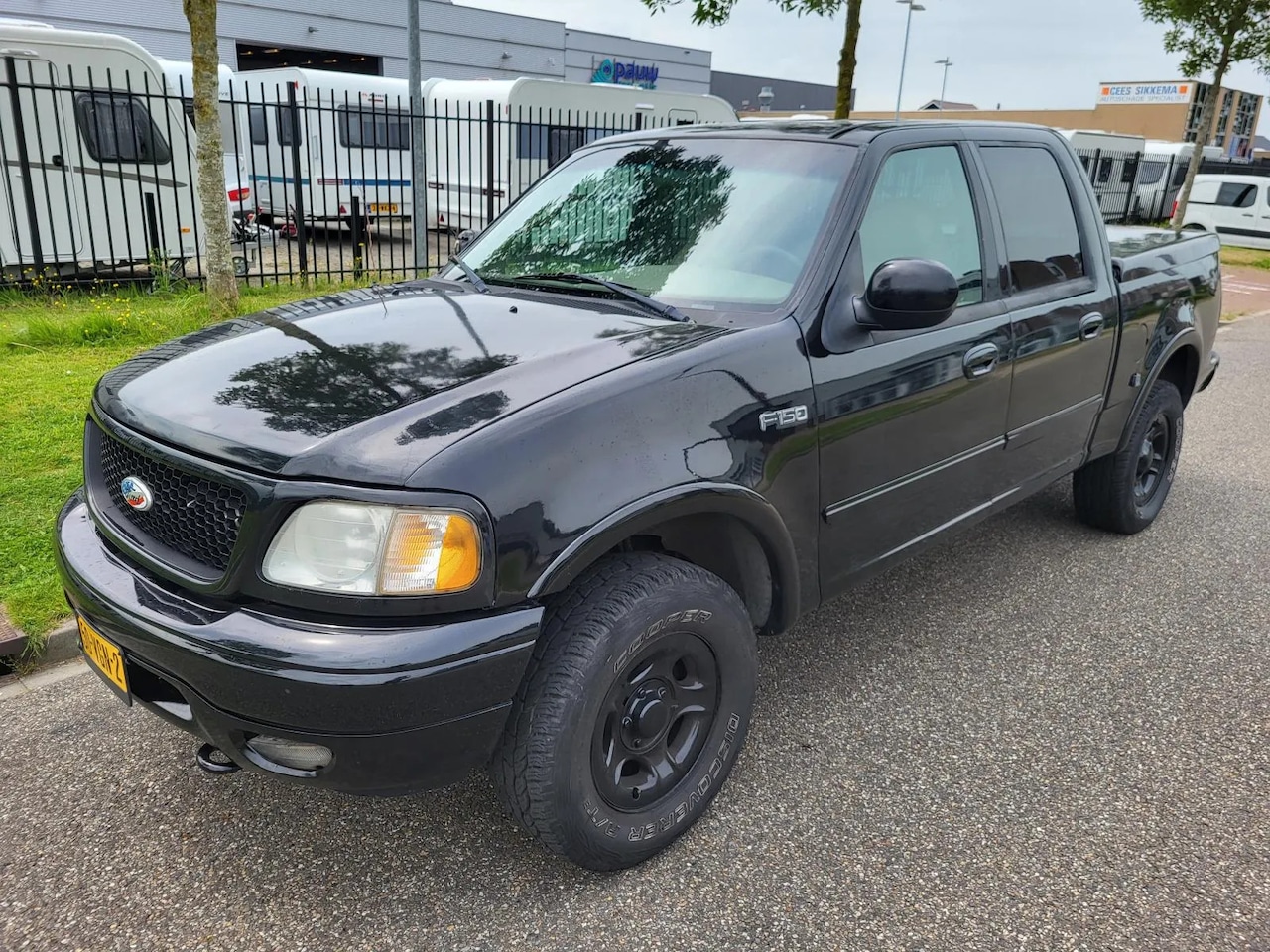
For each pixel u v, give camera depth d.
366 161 16.48
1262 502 5.45
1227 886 2.43
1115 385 4.18
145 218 10.81
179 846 2.52
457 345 2.46
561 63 36.00
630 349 2.41
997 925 2.28
